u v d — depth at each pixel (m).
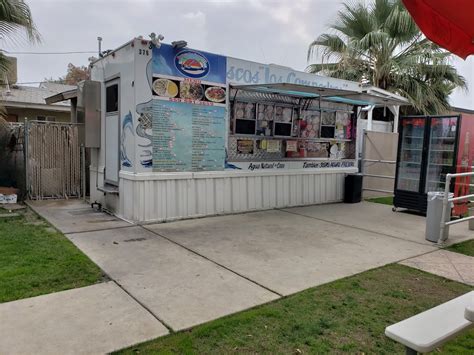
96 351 2.63
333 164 9.41
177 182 6.80
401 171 8.38
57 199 8.77
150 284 3.86
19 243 5.05
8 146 9.20
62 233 5.71
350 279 4.15
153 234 5.81
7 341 2.72
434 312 2.37
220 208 7.40
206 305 3.41
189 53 6.71
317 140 9.05
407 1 2.21
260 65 7.72
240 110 7.59
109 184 7.43
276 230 6.30
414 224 7.09
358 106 9.80
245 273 4.25
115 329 2.94
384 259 4.93
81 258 4.53
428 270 4.54
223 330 2.96
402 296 3.74
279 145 8.34
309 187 8.92
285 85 6.71
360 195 9.61
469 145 7.69
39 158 8.62
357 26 14.67
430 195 5.90
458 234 6.36
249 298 3.58
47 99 10.93
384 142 10.89
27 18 8.11
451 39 2.37
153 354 2.62
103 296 3.54
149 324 3.03
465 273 4.47
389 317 3.29
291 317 3.22
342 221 7.19
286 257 4.87
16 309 3.22
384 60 13.91
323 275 4.26
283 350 2.74
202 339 2.84
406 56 14.20
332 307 3.45
